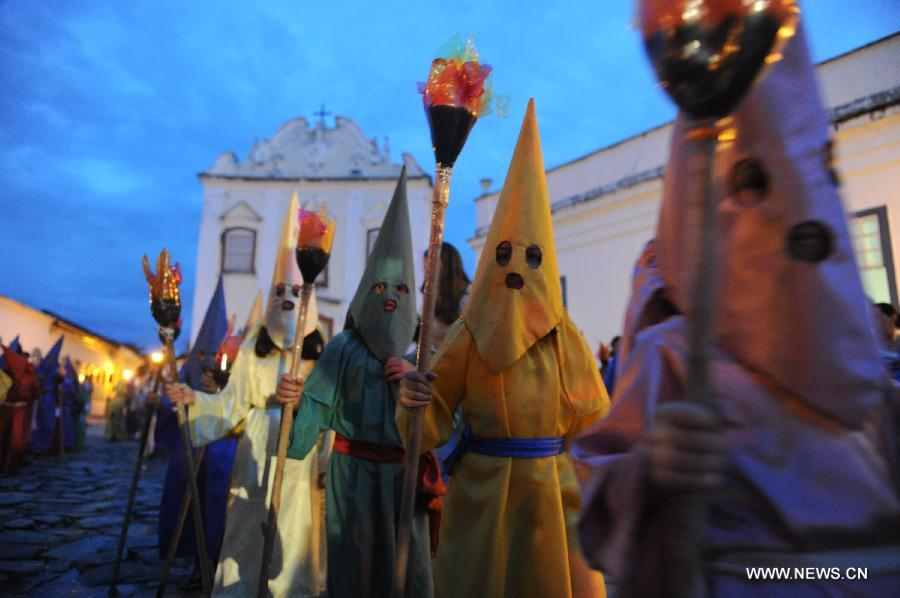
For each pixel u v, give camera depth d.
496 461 2.55
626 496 1.08
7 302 22.38
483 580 2.44
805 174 1.18
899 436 1.28
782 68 1.23
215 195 23.30
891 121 9.06
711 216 0.91
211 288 22.70
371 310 3.52
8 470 10.58
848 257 1.18
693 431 0.89
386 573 3.14
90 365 32.44
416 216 23.33
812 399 1.18
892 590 1.12
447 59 2.24
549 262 2.72
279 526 4.01
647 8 0.96
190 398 4.17
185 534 4.80
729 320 1.24
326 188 23.62
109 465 12.70
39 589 4.37
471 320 2.70
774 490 1.16
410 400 2.24
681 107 0.94
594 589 2.51
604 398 2.71
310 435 3.29
